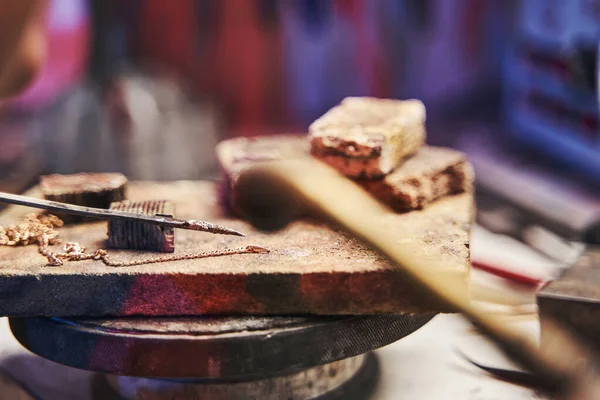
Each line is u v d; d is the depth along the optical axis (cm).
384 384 134
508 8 325
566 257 183
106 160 258
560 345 117
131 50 322
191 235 134
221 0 327
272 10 328
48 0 171
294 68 336
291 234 133
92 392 133
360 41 332
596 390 101
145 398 128
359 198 133
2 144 274
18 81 172
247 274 116
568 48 246
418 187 148
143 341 112
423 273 112
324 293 116
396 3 326
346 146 146
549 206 221
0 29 155
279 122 342
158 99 270
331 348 116
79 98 268
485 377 136
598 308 128
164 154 261
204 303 117
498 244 194
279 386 126
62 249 129
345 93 340
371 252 123
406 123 157
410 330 124
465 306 108
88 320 117
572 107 256
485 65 336
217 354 112
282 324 115
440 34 331
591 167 252
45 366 143
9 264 122
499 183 247
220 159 162
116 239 128
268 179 120
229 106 341
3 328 158
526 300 159
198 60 334
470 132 316
